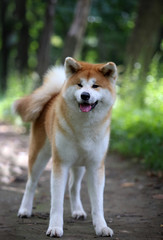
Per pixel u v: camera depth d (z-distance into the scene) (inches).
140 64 597.3
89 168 213.8
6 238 189.0
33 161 241.1
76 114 202.5
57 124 208.8
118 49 1312.7
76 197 243.0
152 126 433.1
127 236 195.9
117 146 448.1
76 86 204.8
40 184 335.0
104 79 209.3
